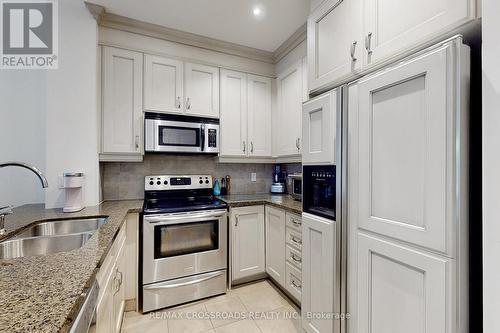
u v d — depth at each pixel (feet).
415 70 2.99
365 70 4.01
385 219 3.45
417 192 3.03
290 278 6.70
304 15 6.62
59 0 6.19
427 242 2.88
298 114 7.71
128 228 6.27
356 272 3.98
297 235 6.36
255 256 7.84
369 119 3.67
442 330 2.72
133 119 7.07
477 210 2.78
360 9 4.08
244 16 6.67
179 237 6.79
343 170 4.21
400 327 3.24
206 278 6.99
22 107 6.80
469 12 2.71
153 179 8.21
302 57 7.50
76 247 4.38
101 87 6.72
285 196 8.96
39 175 4.56
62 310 1.81
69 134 6.26
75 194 5.86
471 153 2.78
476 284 2.77
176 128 7.56
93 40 6.39
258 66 8.88
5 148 6.71
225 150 8.34
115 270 4.61
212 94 8.14
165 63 7.44
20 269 2.54
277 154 9.00
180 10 6.41
